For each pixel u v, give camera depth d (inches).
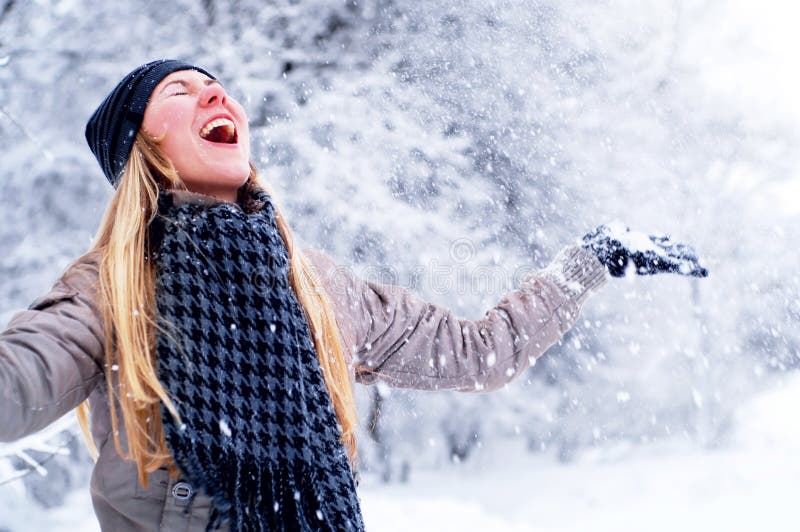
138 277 74.4
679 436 587.2
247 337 73.3
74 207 378.6
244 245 76.7
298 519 69.8
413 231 405.1
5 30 358.6
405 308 93.4
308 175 400.8
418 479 563.2
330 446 74.2
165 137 84.1
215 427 68.1
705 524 344.2
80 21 374.3
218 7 411.5
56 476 366.6
